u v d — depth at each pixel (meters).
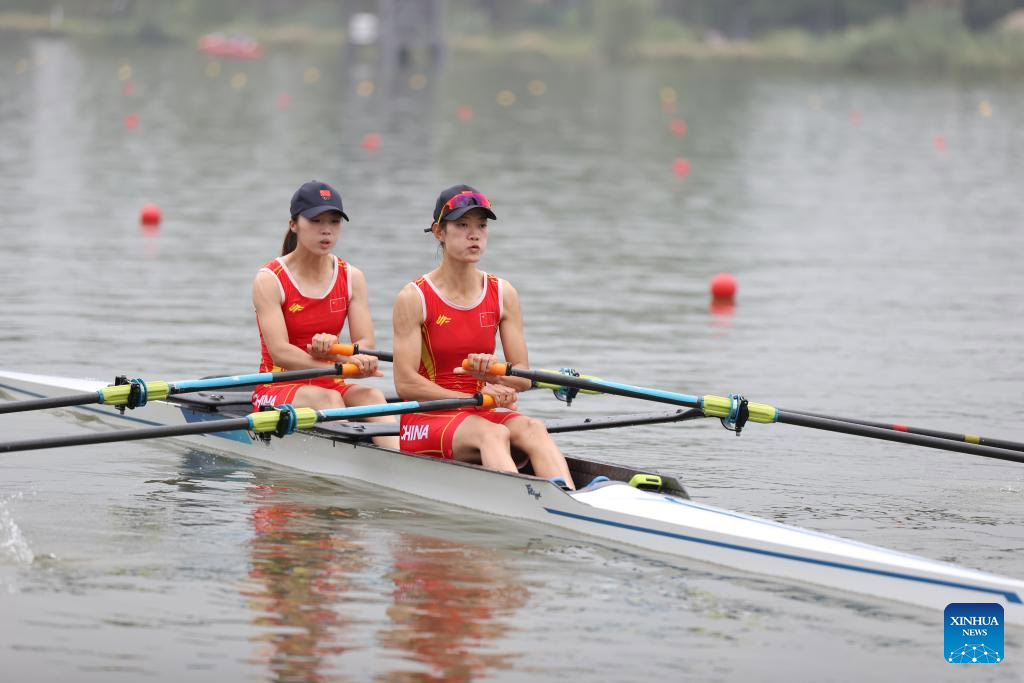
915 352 54.41
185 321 55.88
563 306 62.12
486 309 35.16
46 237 77.56
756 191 113.19
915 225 95.19
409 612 26.33
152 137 142.50
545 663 24.20
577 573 28.84
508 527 31.88
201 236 79.81
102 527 30.94
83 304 58.81
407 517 32.53
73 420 42.06
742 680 23.77
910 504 34.47
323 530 31.28
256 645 24.62
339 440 36.31
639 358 51.81
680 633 25.75
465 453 34.53
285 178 109.75
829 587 28.33
